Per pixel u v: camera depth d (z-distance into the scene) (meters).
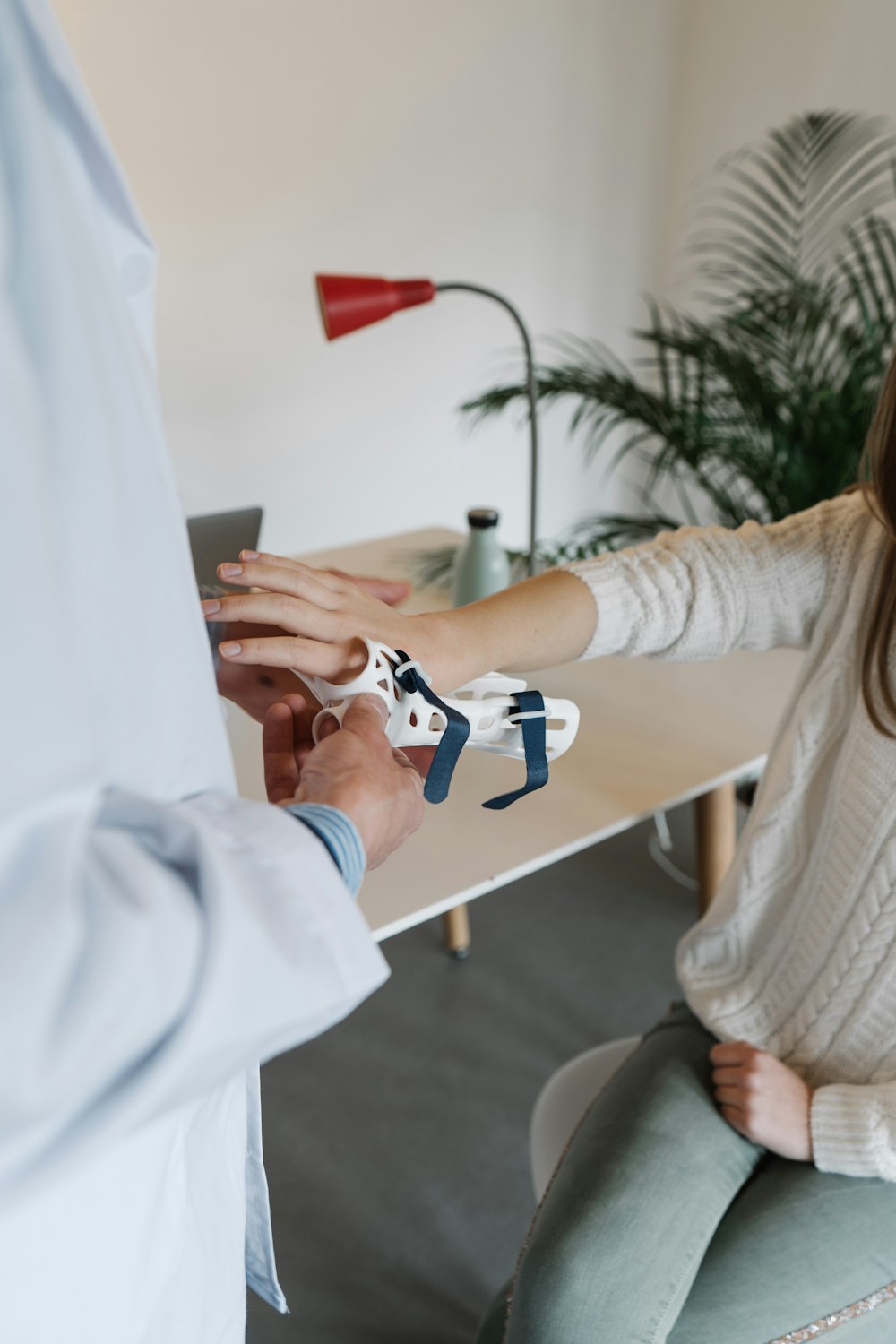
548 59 2.49
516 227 2.63
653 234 2.90
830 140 2.20
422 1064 1.57
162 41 2.00
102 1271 0.42
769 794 0.94
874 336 1.80
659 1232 0.80
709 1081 0.93
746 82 2.57
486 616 0.81
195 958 0.32
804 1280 0.78
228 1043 0.34
